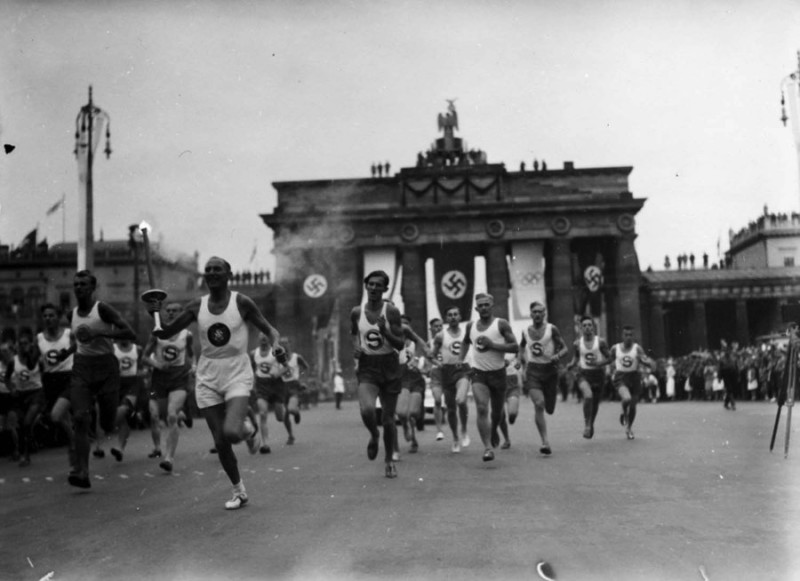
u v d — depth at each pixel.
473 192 60.81
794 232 59.84
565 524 5.94
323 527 5.96
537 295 58.94
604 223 59.50
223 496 7.74
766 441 12.60
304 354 58.03
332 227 60.00
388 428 8.95
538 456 10.98
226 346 6.94
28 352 12.19
